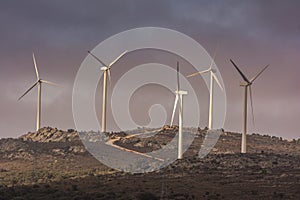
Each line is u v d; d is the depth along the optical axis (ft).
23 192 471.21
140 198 426.10
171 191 463.83
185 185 494.59
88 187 494.59
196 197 434.71
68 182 529.86
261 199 427.33
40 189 488.02
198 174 557.74
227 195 445.37
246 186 487.61
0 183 547.08
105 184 508.12
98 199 432.66
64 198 438.40
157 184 502.38
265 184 497.87
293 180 518.37
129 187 487.61
